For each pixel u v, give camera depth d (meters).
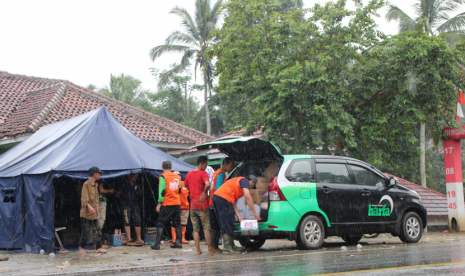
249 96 13.91
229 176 10.08
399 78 12.62
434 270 6.14
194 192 8.98
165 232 12.07
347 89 13.40
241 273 6.15
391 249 8.98
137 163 11.02
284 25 13.41
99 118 11.96
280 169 9.00
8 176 10.99
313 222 9.07
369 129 12.90
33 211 10.30
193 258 8.28
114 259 8.54
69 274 6.57
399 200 10.22
